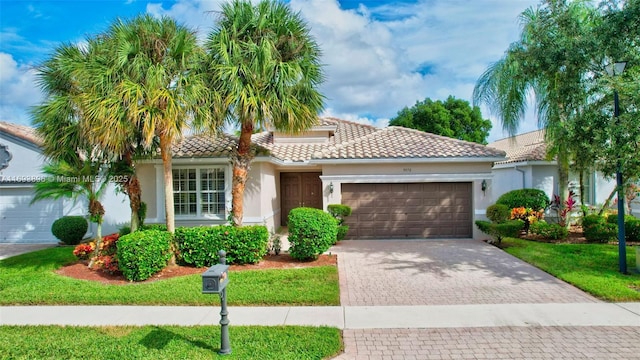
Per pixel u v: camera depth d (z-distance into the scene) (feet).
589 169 35.94
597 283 28.89
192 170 49.08
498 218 46.34
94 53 34.19
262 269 34.47
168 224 35.63
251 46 35.65
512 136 51.93
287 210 66.80
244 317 23.34
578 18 37.32
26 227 56.65
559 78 36.70
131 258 30.89
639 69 31.48
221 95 35.32
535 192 56.08
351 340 19.99
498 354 18.22
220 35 35.76
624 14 30.58
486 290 28.53
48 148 36.70
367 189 51.55
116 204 58.49
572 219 56.70
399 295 27.63
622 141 29.84
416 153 50.06
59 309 25.27
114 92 30.78
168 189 35.55
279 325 21.94
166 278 32.40
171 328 21.66
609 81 29.53
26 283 31.04
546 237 48.21
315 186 66.44
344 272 34.06
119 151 34.47
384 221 51.34
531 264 36.09
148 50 33.30
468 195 51.16
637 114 28.66
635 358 17.63
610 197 50.55
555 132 38.01
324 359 17.83
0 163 56.49
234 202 39.14
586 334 20.42
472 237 50.70
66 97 34.47
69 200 56.13
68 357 18.20
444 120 124.88
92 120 31.32
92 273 34.24
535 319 22.65
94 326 22.18
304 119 38.99
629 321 22.12
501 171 71.92
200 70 35.42
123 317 23.71
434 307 24.93
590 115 32.19
